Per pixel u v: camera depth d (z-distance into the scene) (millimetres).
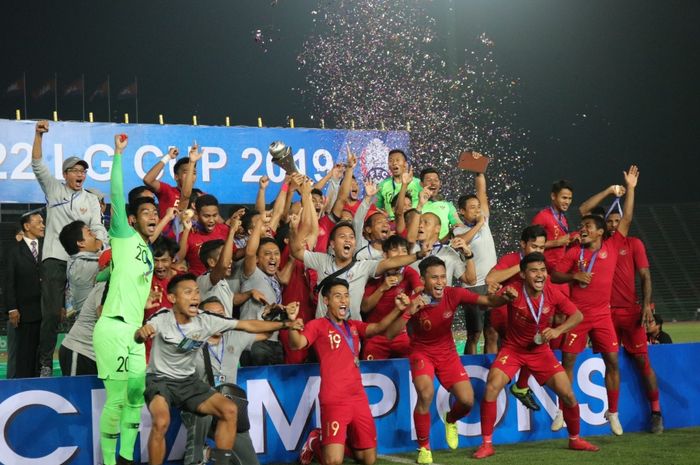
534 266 7691
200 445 6766
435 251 9234
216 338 7266
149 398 6574
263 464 7465
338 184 10695
